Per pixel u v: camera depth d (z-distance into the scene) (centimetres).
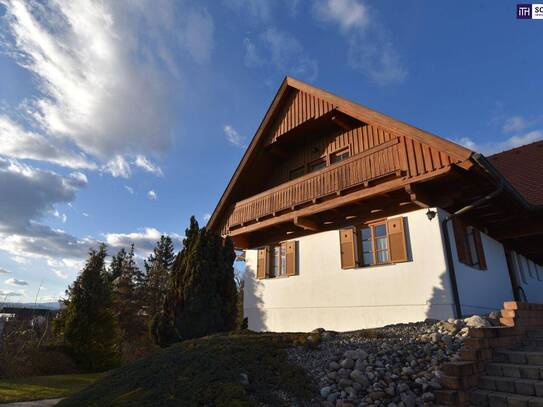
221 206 1474
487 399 445
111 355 1361
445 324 612
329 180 1076
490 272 1076
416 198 872
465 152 769
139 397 438
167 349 604
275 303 1280
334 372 488
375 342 565
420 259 915
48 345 1276
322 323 1107
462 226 1001
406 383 463
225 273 897
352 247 1074
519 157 1352
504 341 557
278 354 538
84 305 1357
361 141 1173
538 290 1482
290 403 421
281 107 1418
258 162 1502
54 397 723
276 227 1327
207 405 402
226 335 648
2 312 1623
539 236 1193
